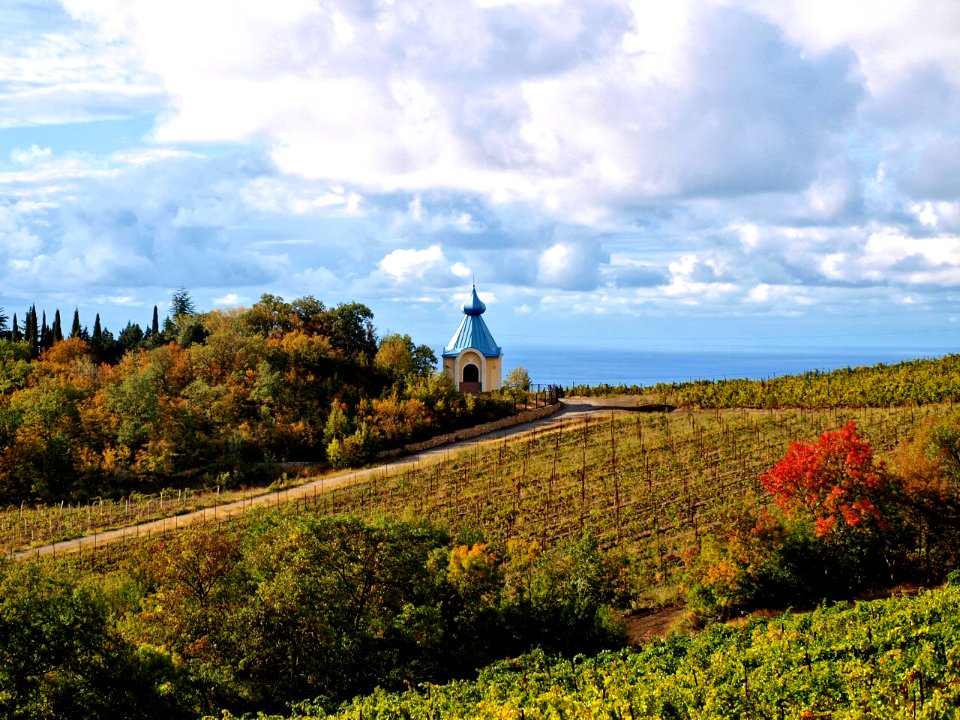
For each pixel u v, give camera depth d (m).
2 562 35.34
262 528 41.69
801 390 95.75
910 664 26.20
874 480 43.66
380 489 73.88
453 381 105.81
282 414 90.69
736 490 65.12
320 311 113.44
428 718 30.16
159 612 37.69
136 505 73.81
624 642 41.22
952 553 44.41
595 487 69.81
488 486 72.69
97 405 88.38
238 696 35.56
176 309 152.62
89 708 31.67
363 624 39.25
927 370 99.94
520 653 40.94
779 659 29.44
